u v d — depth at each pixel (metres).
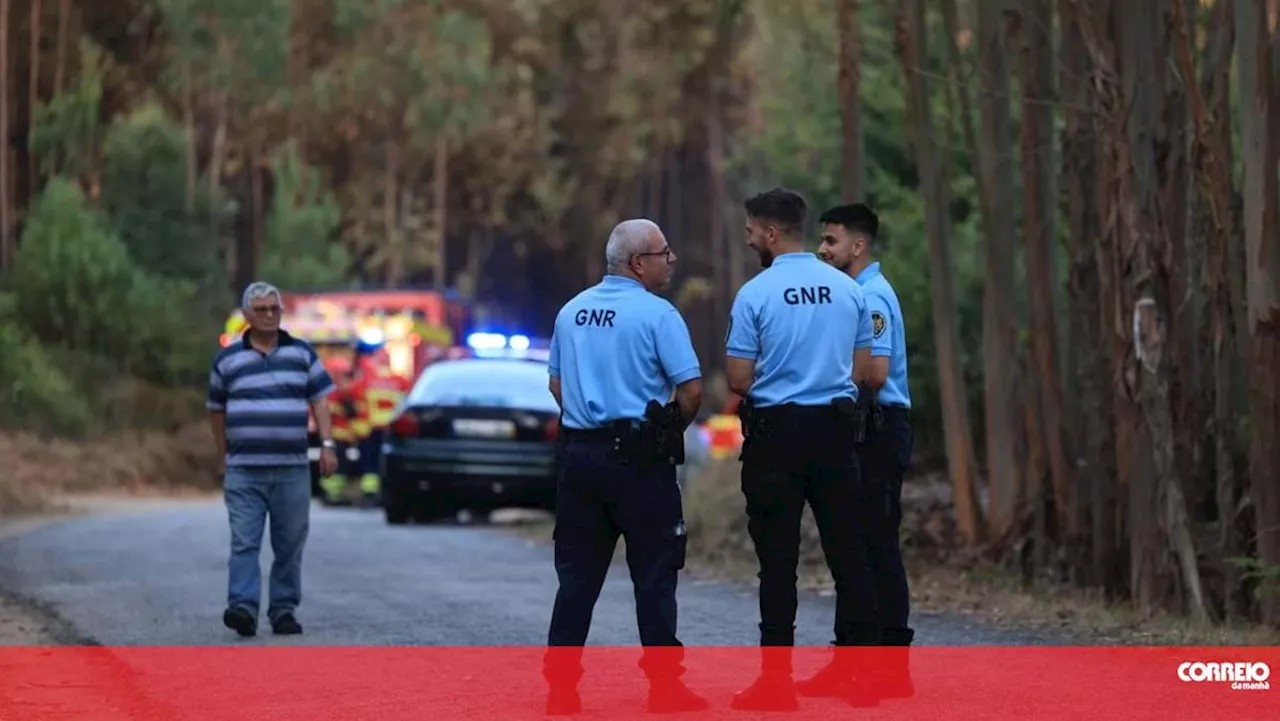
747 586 15.22
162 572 16.23
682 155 73.38
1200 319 13.76
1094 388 14.02
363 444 30.81
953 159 21.88
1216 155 12.95
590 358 8.87
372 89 60.44
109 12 50.41
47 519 24.67
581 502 8.88
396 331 31.14
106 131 46.53
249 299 12.59
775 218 9.05
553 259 74.69
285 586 12.31
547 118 69.25
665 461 8.84
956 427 15.80
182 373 41.50
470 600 14.02
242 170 60.72
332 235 61.09
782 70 31.72
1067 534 14.52
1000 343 15.37
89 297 40.19
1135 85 13.25
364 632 12.17
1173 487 12.98
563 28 71.88
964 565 15.48
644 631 8.78
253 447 12.33
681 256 73.38
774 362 8.92
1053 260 14.80
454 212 69.31
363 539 20.44
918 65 15.79
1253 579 12.85
